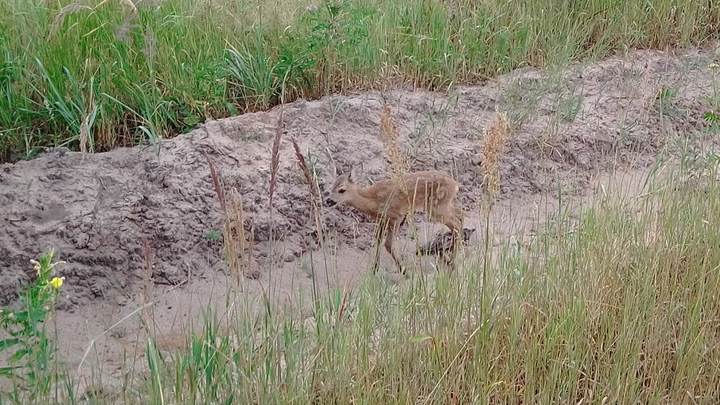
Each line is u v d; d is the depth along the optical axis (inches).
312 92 285.7
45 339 151.6
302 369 158.4
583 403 165.6
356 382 158.6
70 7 261.9
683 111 303.7
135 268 213.2
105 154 239.8
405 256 228.8
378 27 302.8
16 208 217.9
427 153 259.4
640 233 205.6
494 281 179.9
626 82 315.6
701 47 357.4
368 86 290.2
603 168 276.5
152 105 259.1
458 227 224.5
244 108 275.3
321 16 298.2
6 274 203.9
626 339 170.6
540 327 178.1
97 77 264.2
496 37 319.9
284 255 223.8
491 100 290.0
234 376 159.0
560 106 289.1
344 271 222.1
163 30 282.4
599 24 348.2
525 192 261.0
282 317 181.9
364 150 256.2
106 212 220.4
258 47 284.8
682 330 181.8
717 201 219.1
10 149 248.5
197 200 227.8
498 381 164.9
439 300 175.2
